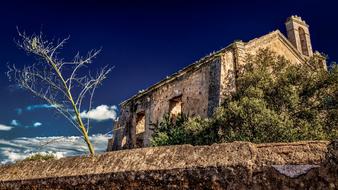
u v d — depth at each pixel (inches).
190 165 198.2
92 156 247.3
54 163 263.7
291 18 902.4
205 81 617.0
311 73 516.4
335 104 485.1
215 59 608.4
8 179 272.7
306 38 900.6
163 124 590.9
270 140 423.5
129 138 827.4
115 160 232.7
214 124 473.4
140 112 808.9
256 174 177.2
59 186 243.8
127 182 216.1
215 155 196.4
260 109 443.2
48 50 440.5
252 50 629.3
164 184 203.2
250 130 433.7
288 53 711.7
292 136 421.7
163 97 733.3
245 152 188.1
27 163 280.7
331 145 155.4
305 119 472.1
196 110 614.5
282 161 173.5
